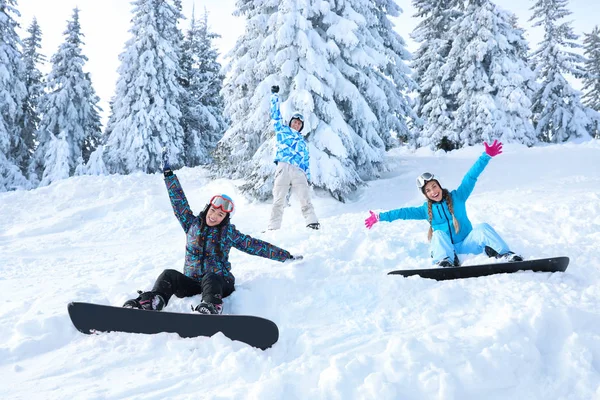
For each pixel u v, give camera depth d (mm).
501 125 19078
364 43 12539
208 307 2822
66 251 7828
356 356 2385
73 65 24219
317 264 4004
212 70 27062
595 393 2061
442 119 21031
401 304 3166
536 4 26641
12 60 21859
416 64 23625
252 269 4086
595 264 3729
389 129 14516
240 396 2084
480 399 2090
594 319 2580
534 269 3520
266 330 2605
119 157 20156
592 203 6582
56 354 2627
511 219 6164
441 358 2270
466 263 3875
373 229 5688
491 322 2695
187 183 14422
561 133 25469
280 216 6270
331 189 10766
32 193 12711
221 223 3307
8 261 6844
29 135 25844
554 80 25922
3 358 2576
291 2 11148
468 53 19656
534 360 2277
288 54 11133
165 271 3150
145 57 20766
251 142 12766
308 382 2188
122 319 2799
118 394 2156
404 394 2082
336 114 11094
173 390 2193
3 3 21828
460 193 4219
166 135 20359
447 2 23516
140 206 11680
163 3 21672
